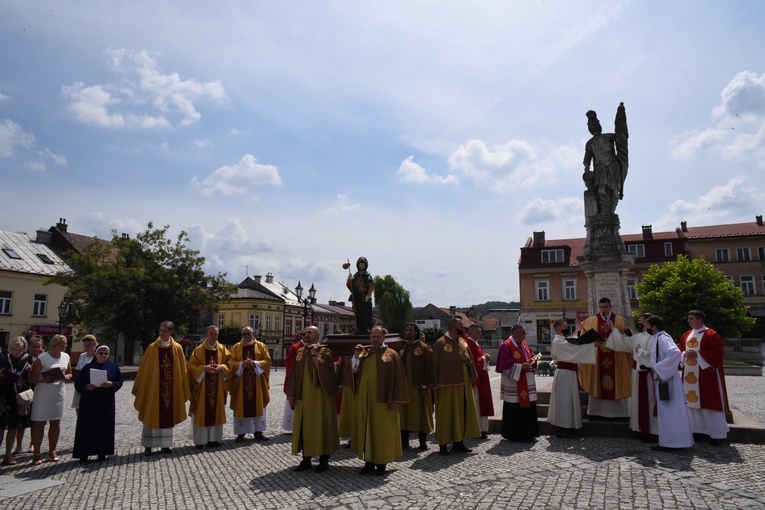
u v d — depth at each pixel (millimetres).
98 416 8867
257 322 61156
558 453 8562
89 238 47750
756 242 51062
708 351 8930
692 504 5777
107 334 32188
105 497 6746
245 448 9961
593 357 9633
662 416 8492
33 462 8695
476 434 9023
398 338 12320
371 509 5980
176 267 33344
